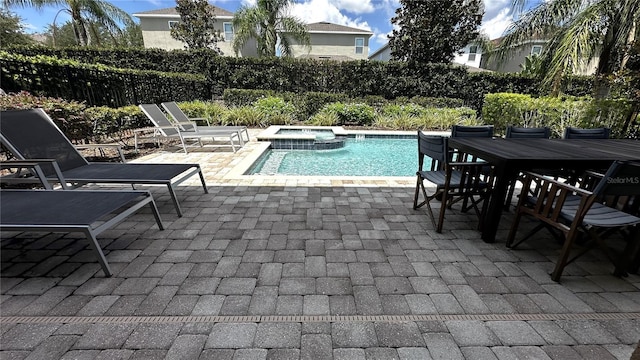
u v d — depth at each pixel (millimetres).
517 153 2490
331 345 1446
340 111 9703
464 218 3025
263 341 1459
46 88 4996
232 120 9250
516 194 3865
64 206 2121
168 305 1687
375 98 10906
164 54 11195
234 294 1794
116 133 6559
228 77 11656
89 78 5938
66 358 1342
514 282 1971
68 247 2301
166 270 2023
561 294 1859
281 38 14625
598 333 1554
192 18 15656
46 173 2910
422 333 1529
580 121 6926
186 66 11422
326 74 11766
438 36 12820
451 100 11039
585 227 2033
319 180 4172
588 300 1807
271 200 3395
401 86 11930
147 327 1525
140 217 2891
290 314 1642
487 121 9320
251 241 2455
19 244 2326
